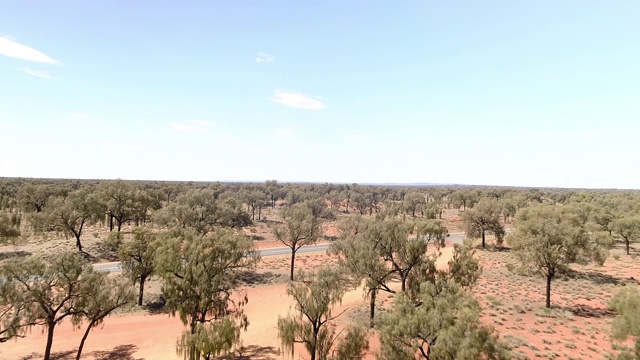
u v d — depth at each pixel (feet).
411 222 127.54
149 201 275.39
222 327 81.51
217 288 102.78
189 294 97.09
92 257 215.92
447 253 255.50
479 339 62.28
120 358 101.50
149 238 149.07
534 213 197.47
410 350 68.08
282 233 199.82
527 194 531.91
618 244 284.41
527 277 185.57
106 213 250.98
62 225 221.66
